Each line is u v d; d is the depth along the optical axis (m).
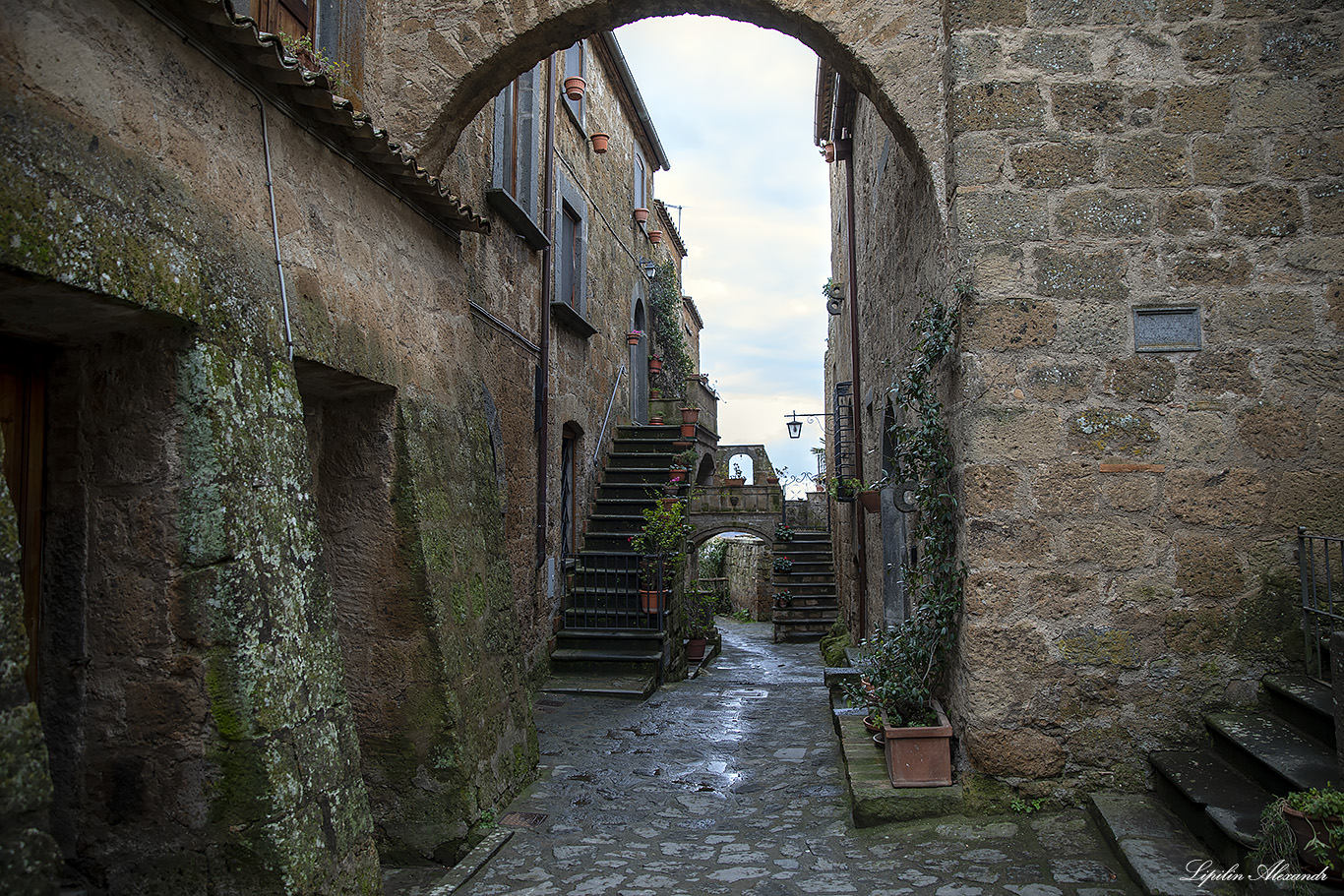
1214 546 4.02
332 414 4.04
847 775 4.51
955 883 3.37
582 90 9.27
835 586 15.56
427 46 4.95
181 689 2.53
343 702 2.96
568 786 4.84
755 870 3.62
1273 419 4.04
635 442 11.58
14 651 1.86
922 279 5.25
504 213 7.23
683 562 9.59
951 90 4.35
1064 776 4.00
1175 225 4.16
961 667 4.23
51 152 2.13
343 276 3.60
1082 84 4.25
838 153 9.98
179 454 2.57
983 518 4.11
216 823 2.49
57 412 2.66
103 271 2.24
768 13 4.78
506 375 7.28
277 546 2.78
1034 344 4.16
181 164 2.62
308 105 3.29
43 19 2.14
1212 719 3.85
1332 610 3.71
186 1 2.56
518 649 5.04
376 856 2.95
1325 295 4.05
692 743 5.95
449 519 4.29
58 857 1.89
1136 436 4.09
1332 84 4.12
